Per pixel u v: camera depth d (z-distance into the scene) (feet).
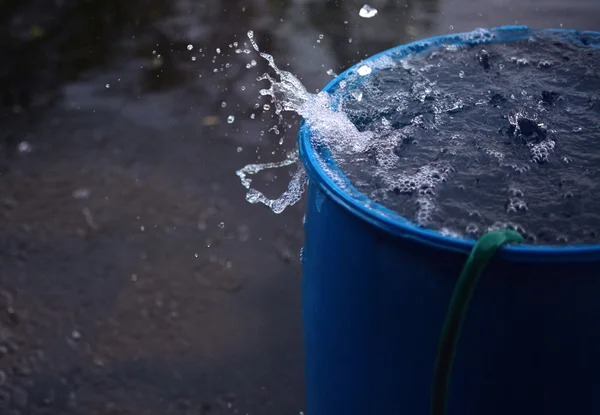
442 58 4.73
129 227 8.16
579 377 3.09
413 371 3.31
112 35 12.51
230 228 8.09
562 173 3.53
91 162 9.25
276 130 9.72
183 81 11.05
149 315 7.04
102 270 7.59
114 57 11.84
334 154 3.76
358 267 3.34
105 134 9.82
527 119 3.96
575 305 2.92
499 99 4.22
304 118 3.96
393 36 12.08
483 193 3.39
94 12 13.33
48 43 12.33
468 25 12.29
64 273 7.57
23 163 9.29
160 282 7.41
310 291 3.94
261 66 11.34
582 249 2.79
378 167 3.64
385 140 3.87
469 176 3.53
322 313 3.78
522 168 3.58
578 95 4.23
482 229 3.10
